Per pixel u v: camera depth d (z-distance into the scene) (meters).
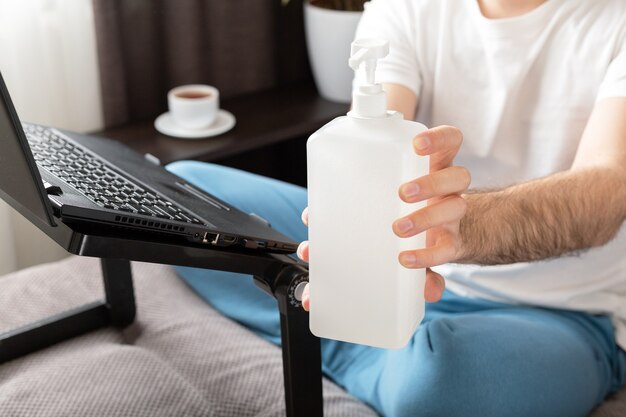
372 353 1.42
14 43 1.99
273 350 1.40
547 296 1.40
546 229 1.02
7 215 2.03
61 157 1.04
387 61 1.48
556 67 1.41
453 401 1.23
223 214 0.98
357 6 2.34
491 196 1.04
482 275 1.43
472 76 1.46
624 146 1.17
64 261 1.65
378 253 0.74
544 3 1.41
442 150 0.77
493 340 1.27
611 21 1.36
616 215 1.06
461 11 1.47
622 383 1.45
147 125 2.21
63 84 2.12
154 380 1.22
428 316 1.44
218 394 1.25
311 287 0.78
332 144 0.72
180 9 2.24
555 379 1.27
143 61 2.26
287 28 2.52
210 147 2.08
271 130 2.19
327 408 1.27
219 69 2.40
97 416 1.15
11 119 0.74
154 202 0.92
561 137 1.41
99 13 2.07
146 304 1.50
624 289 1.42
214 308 1.57
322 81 2.40
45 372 1.24
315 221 0.75
